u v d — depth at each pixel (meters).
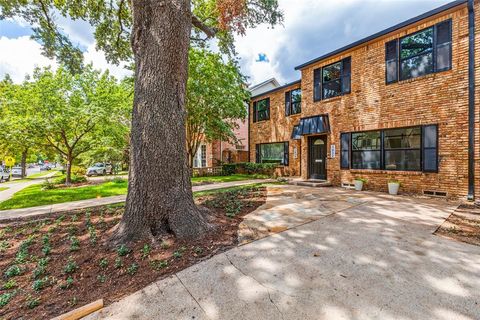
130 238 3.41
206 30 6.09
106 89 12.38
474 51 6.02
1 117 10.58
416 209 5.30
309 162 10.77
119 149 18.56
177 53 3.92
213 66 12.27
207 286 2.36
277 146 14.20
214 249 3.21
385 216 4.74
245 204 5.91
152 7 3.85
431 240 3.42
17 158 28.25
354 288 2.27
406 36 7.38
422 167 6.99
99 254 3.07
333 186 9.42
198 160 19.06
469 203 5.84
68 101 11.55
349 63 8.98
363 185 8.41
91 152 18.11
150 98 3.75
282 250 3.17
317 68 10.23
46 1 7.21
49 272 2.67
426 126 6.90
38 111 10.94
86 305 2.07
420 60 7.08
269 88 21.91
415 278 2.42
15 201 7.36
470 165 6.07
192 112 12.88
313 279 2.45
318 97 10.20
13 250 3.36
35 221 4.82
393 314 1.90
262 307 2.03
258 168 14.74
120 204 6.57
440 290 2.21
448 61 6.48
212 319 1.89
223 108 13.30
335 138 9.48
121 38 8.67
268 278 2.48
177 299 2.16
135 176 3.67
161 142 3.71
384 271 2.57
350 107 8.95
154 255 3.01
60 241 3.58
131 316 1.94
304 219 4.58
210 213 4.70
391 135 7.82
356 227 4.05
